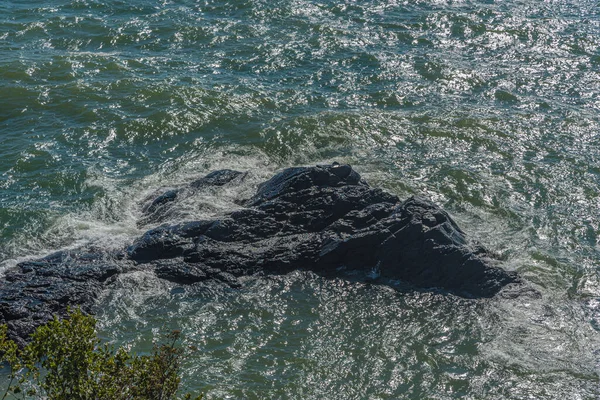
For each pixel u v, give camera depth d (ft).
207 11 201.57
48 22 188.85
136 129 142.00
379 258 102.73
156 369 63.46
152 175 127.54
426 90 162.09
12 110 148.05
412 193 123.03
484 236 111.96
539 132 144.46
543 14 205.57
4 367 82.94
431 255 101.19
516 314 95.35
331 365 86.53
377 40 186.91
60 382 61.11
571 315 95.45
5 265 101.76
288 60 174.60
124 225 112.57
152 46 179.63
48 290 94.38
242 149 136.67
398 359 87.66
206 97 153.58
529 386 83.56
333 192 110.11
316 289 99.71
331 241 103.35
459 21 197.98
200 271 100.68
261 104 153.17
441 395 82.17
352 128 144.05
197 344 89.20
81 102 150.92
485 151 137.49
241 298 97.45
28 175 125.80
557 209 119.85
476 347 89.66
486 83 165.27
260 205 110.32
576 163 133.80
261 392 81.97
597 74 170.19
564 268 104.94
